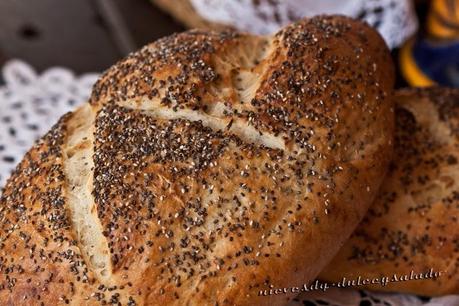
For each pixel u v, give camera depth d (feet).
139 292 1.55
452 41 2.23
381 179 1.72
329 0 2.23
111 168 1.62
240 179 1.60
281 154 1.62
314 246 1.62
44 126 2.17
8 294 1.59
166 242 1.56
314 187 1.62
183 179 1.59
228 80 1.70
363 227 1.79
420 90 1.93
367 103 1.71
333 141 1.65
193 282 1.56
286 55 1.72
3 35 2.51
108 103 1.72
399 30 2.24
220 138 1.63
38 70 2.42
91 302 1.55
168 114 1.67
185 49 1.75
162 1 2.46
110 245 1.56
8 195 1.70
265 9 2.25
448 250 1.77
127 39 2.43
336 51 1.74
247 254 1.58
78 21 2.57
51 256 1.58
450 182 1.79
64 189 1.64
